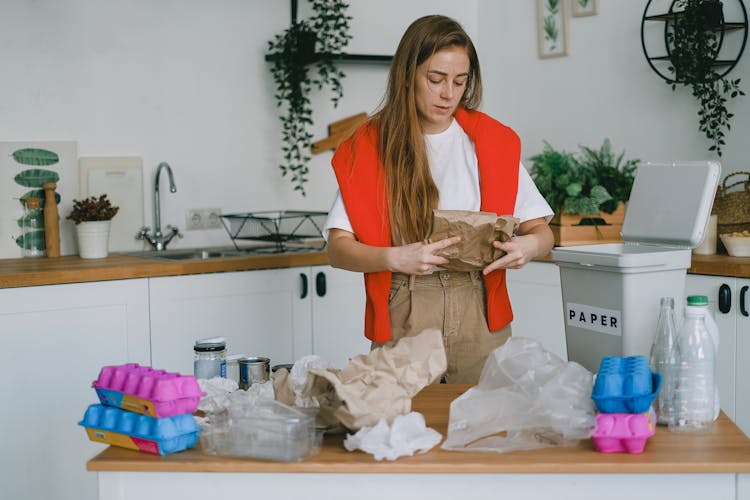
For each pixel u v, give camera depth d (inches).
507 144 86.4
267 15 161.0
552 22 166.4
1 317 117.1
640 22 149.6
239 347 138.3
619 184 140.9
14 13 140.6
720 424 61.3
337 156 86.9
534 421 57.7
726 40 135.9
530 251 78.2
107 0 147.4
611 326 70.2
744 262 116.4
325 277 146.3
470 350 85.5
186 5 153.9
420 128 85.1
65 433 123.0
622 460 53.6
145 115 152.1
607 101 156.9
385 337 85.6
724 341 117.6
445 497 54.3
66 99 145.4
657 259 68.4
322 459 55.1
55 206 141.6
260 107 162.1
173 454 56.6
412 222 84.3
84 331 123.6
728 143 136.3
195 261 132.6
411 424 56.8
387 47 173.8
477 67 84.4
